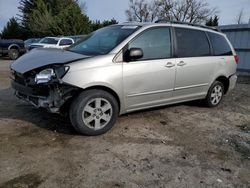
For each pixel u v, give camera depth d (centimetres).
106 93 422
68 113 418
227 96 786
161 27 500
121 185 301
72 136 416
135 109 475
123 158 361
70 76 388
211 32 608
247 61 1292
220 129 496
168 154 381
